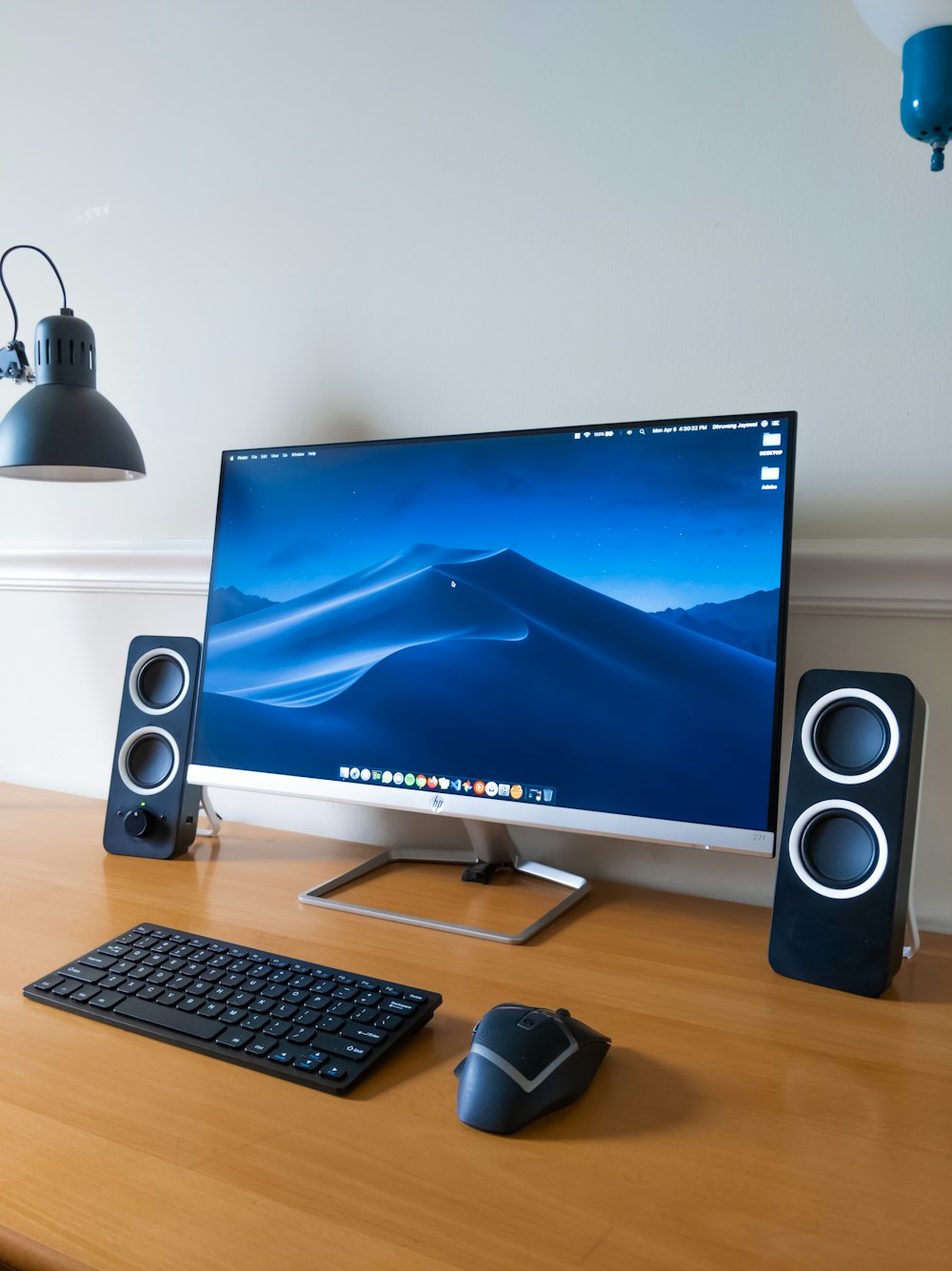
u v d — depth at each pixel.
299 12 1.27
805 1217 0.55
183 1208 0.55
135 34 1.39
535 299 1.15
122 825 1.18
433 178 1.20
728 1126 0.64
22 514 1.54
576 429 0.99
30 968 0.85
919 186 0.96
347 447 1.10
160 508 1.43
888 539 0.99
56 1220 0.53
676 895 1.08
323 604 1.10
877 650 1.01
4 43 1.49
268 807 1.34
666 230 1.08
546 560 0.99
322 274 1.28
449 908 1.01
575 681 0.97
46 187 1.48
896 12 0.82
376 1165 0.59
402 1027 0.73
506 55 1.15
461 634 1.02
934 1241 0.53
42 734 1.53
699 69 1.05
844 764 0.87
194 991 0.79
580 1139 0.62
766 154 1.03
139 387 1.43
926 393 0.98
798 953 0.86
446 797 1.01
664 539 0.94
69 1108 0.64
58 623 1.49
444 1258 0.51
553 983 0.85
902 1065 0.72
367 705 1.06
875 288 0.99
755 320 1.04
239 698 1.13
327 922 0.98
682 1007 0.80
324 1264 0.51
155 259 1.40
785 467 0.90
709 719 0.91
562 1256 0.51
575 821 0.96
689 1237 0.53
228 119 1.33
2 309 1.54
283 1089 0.67
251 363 1.34
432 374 1.22
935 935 0.98
